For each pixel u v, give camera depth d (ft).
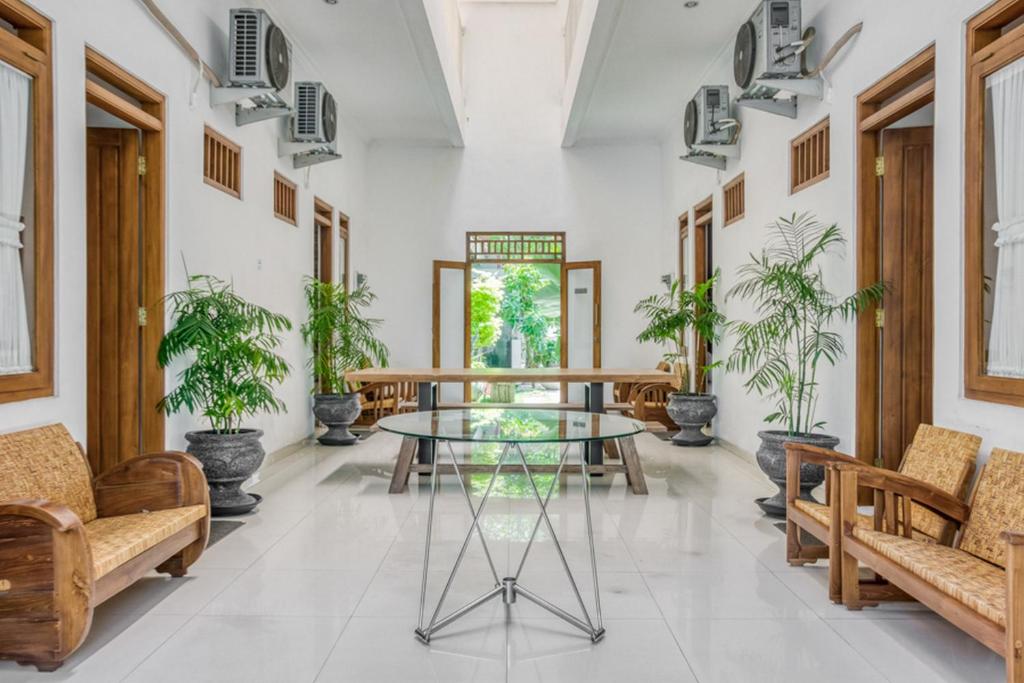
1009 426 9.43
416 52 21.75
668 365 28.73
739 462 21.36
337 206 27.76
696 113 21.84
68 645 7.59
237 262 17.84
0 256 9.42
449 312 32.91
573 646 8.56
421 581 10.80
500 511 15.16
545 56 32.89
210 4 16.05
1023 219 9.36
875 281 13.96
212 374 14.01
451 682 7.66
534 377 18.86
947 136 10.84
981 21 10.08
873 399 13.96
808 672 7.93
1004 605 6.84
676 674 7.87
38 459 9.23
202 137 15.74
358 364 24.73
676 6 18.74
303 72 22.66
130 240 13.75
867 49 13.52
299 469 19.92
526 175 32.99
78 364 10.87
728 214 23.31
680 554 12.21
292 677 7.75
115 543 8.71
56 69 10.38
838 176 14.84
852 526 9.81
